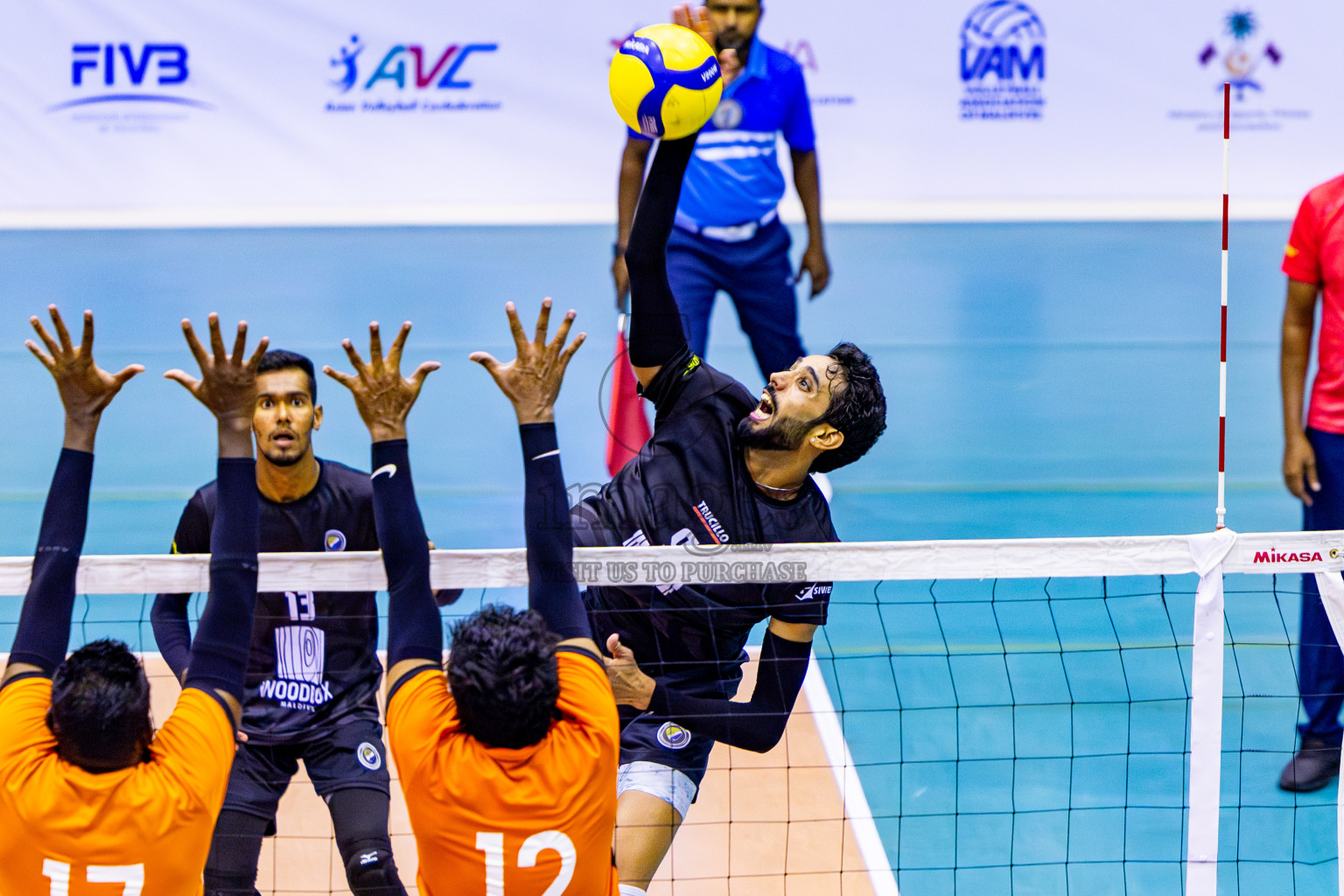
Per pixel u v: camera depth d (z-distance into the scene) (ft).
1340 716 28.40
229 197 51.19
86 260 50.75
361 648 20.66
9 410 49.47
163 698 29.12
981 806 26.05
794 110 47.50
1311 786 26.53
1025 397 51.67
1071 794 26.25
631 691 17.71
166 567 16.44
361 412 14.52
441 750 12.73
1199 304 53.21
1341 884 19.39
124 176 50.70
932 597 36.55
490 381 51.49
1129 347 53.06
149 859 12.37
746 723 18.89
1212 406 51.24
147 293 51.01
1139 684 31.24
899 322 52.42
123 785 12.26
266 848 23.97
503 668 12.31
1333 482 27.37
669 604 19.33
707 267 47.98
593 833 13.04
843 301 52.31
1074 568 17.54
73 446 14.15
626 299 46.55
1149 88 52.06
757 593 19.08
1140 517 43.96
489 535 42.47
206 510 20.39
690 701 18.38
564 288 52.16
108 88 50.21
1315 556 17.76
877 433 19.07
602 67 51.24
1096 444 49.29
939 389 51.88
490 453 48.47
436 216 51.78
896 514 44.50
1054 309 53.01
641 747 19.79
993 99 51.88
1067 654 32.78
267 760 19.85
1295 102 52.31
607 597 19.66
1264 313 53.26
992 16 51.29
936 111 51.78
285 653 20.25
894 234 52.26
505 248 51.88
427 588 14.17
